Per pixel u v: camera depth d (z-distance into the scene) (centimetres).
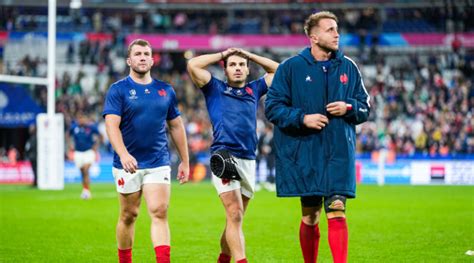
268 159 9612
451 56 15612
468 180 11925
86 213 5950
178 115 3116
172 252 3834
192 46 15400
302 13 16325
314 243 2859
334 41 2659
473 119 13338
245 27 16550
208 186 10475
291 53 16588
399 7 16200
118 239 3052
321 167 2620
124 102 2947
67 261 3547
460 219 5434
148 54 2984
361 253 3728
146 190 2944
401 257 3591
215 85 2995
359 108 2630
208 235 4531
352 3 16050
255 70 15062
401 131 13138
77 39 15275
